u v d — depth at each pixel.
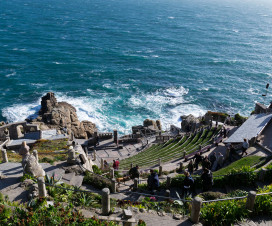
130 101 64.38
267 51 120.44
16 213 11.89
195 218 12.52
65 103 56.72
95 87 72.00
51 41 120.06
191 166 21.27
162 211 13.72
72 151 19.36
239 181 17.41
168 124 54.81
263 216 12.83
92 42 123.75
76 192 15.49
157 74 85.56
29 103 61.44
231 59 105.19
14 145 31.50
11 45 108.12
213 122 41.91
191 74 86.94
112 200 15.21
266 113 30.62
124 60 99.12
